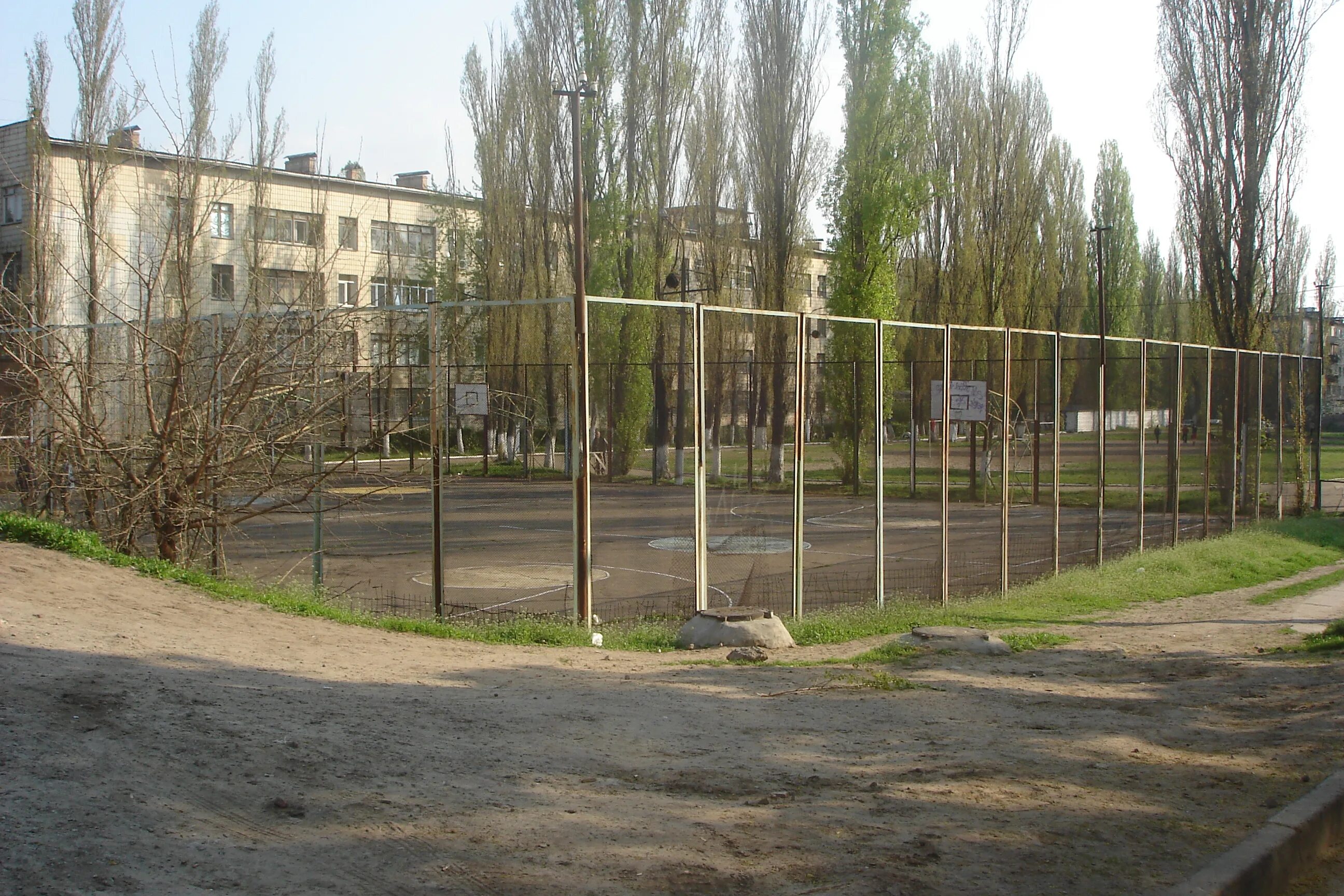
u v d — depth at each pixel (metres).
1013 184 34.66
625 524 20.45
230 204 33.75
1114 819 5.29
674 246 35.06
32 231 19.58
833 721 7.24
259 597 10.33
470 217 43.22
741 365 22.31
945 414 14.33
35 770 4.56
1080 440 25.80
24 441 12.13
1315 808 5.39
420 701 6.92
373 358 14.04
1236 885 4.51
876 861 4.49
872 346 30.31
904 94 30.94
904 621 12.35
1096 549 18.02
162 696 6.02
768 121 32.56
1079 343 25.92
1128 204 52.41
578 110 11.12
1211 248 28.11
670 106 33.69
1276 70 27.44
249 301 15.10
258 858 3.98
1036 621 13.02
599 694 7.71
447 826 4.53
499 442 21.80
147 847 3.95
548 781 5.35
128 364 11.23
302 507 15.73
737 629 10.53
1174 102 28.31
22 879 3.56
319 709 6.29
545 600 13.80
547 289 35.31
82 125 28.42
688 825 4.81
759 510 19.86
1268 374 27.77
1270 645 11.48
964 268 34.94
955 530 22.22
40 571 9.44
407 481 12.42
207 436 11.00
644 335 24.56
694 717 7.11
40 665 6.30
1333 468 46.88
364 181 42.12
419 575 15.80
